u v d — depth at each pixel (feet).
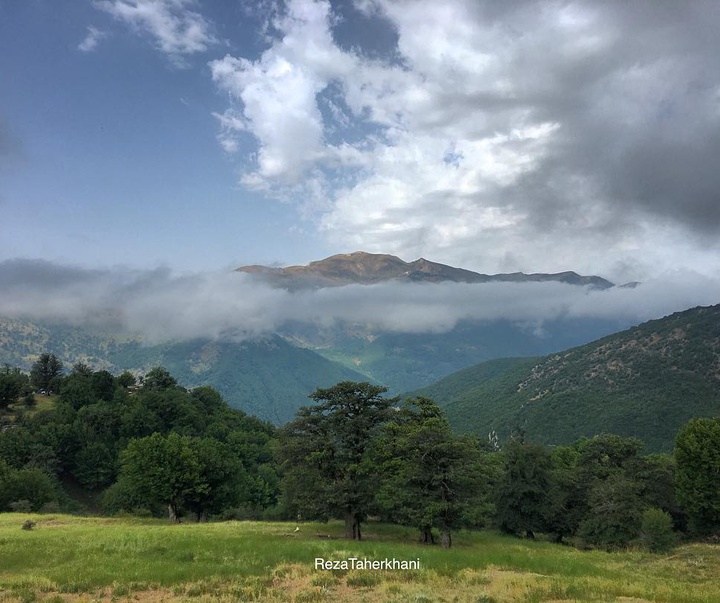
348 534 133.69
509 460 201.98
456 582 66.74
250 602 56.13
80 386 416.05
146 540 104.47
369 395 142.31
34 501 234.79
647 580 79.56
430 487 134.21
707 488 180.14
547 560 91.04
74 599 58.90
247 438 419.95
